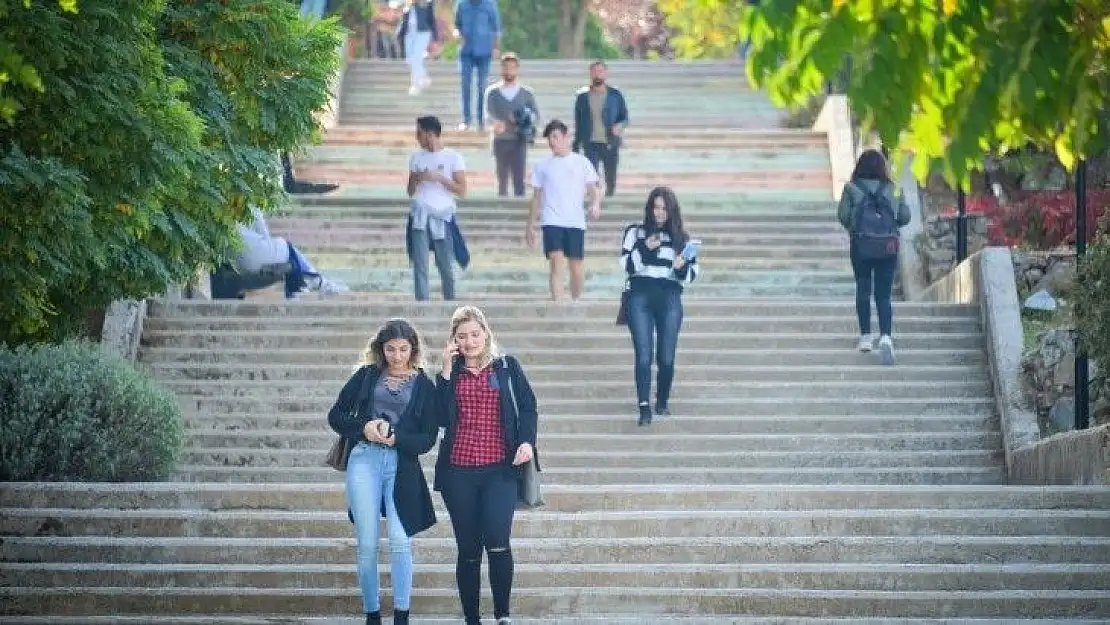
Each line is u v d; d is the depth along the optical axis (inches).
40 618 1075.3
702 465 1475.1
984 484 1467.8
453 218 1792.6
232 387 1568.7
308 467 1460.4
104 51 1053.8
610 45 4057.6
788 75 724.0
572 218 1760.6
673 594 1108.5
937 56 717.3
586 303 1694.1
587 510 1232.2
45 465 1286.9
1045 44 683.4
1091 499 1223.5
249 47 1299.2
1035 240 1998.0
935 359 1625.2
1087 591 1119.0
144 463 1322.6
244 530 1195.9
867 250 1596.9
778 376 1605.6
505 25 3907.5
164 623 1065.5
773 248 2114.9
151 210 1127.0
